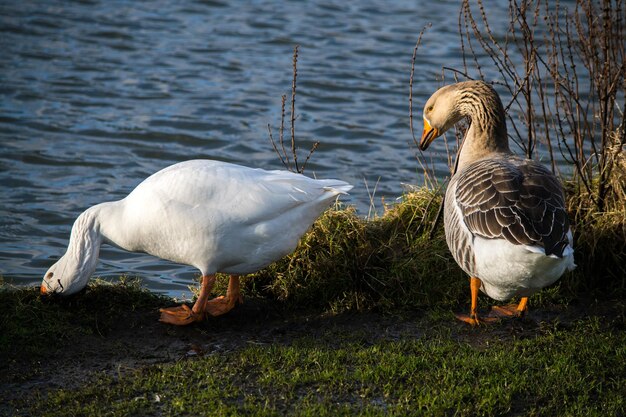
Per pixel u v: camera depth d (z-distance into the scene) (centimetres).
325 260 1017
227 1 2827
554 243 773
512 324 935
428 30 2533
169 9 2720
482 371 813
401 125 1891
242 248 909
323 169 1652
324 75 2189
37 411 746
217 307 961
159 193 902
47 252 1281
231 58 2303
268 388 784
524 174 865
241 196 902
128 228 922
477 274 858
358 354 845
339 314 972
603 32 1112
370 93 2075
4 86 2022
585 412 748
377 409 742
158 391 780
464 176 894
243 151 1736
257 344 888
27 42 2334
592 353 845
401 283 1005
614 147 1075
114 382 799
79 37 2408
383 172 1638
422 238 1065
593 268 1038
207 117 1909
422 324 939
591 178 1108
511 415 749
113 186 1554
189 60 2278
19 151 1686
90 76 2130
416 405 757
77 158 1672
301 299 1004
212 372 813
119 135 1797
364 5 2817
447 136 1816
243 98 2031
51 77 2106
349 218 1071
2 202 1456
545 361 831
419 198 1138
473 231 832
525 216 795
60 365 830
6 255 1259
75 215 1421
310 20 2655
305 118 1920
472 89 1014
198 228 892
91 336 894
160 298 1005
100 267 1239
